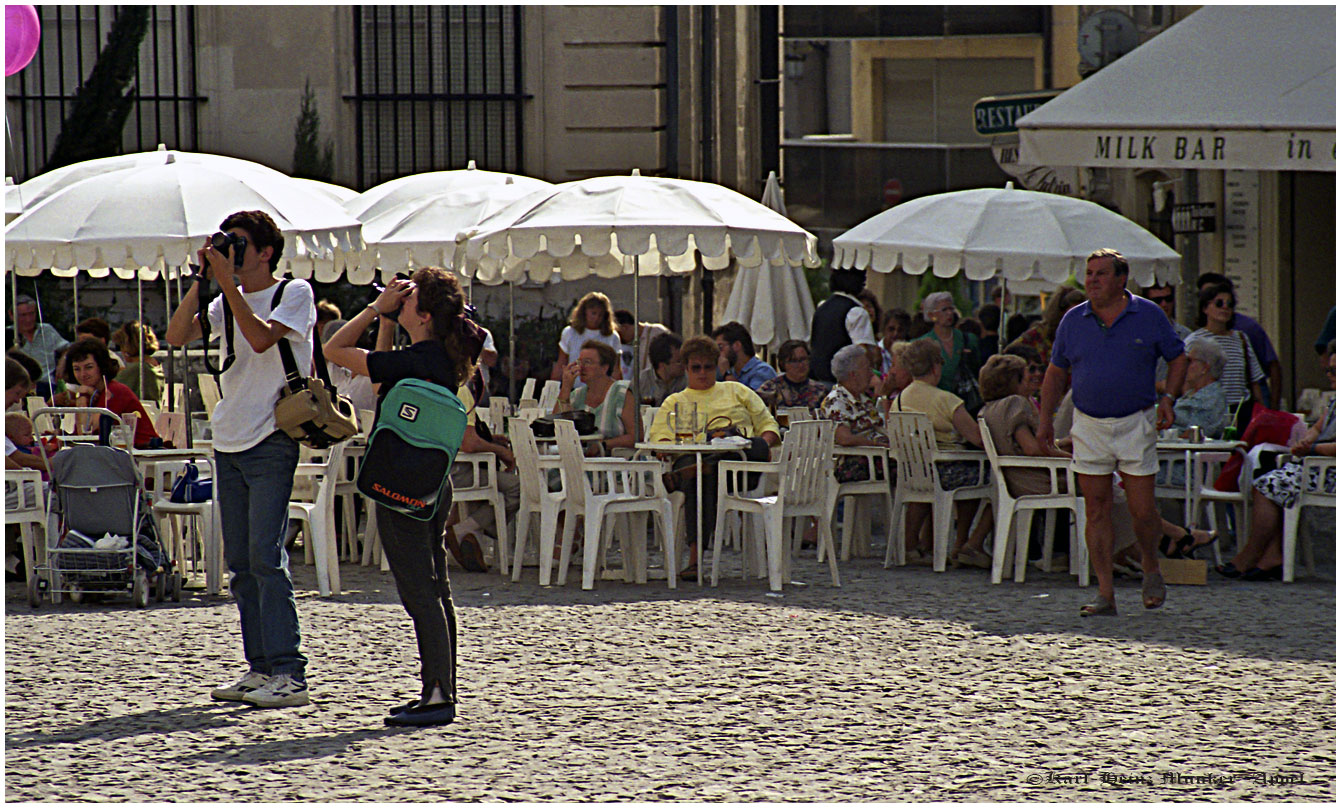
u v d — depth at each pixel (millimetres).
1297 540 40438
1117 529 37531
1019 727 23500
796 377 46375
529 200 42438
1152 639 30031
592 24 84312
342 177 85562
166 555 35219
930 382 40406
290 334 24859
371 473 23141
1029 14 99625
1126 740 22703
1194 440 39344
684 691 25828
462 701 25156
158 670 27422
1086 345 32719
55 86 84688
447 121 85688
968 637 30359
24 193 44094
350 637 30453
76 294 51656
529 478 37781
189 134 84938
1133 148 39875
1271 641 29734
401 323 23906
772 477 39062
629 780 20609
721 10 80250
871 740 22766
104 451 34156
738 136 81562
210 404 46188
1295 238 67062
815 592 36250
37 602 33969
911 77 103875
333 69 85312
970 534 41438
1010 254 45688
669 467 38625
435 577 23969
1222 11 43219
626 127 84562
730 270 77375
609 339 54500
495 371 64750
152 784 20344
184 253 36750
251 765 21297
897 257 46906
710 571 39844
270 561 24969
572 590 36656
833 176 102062
